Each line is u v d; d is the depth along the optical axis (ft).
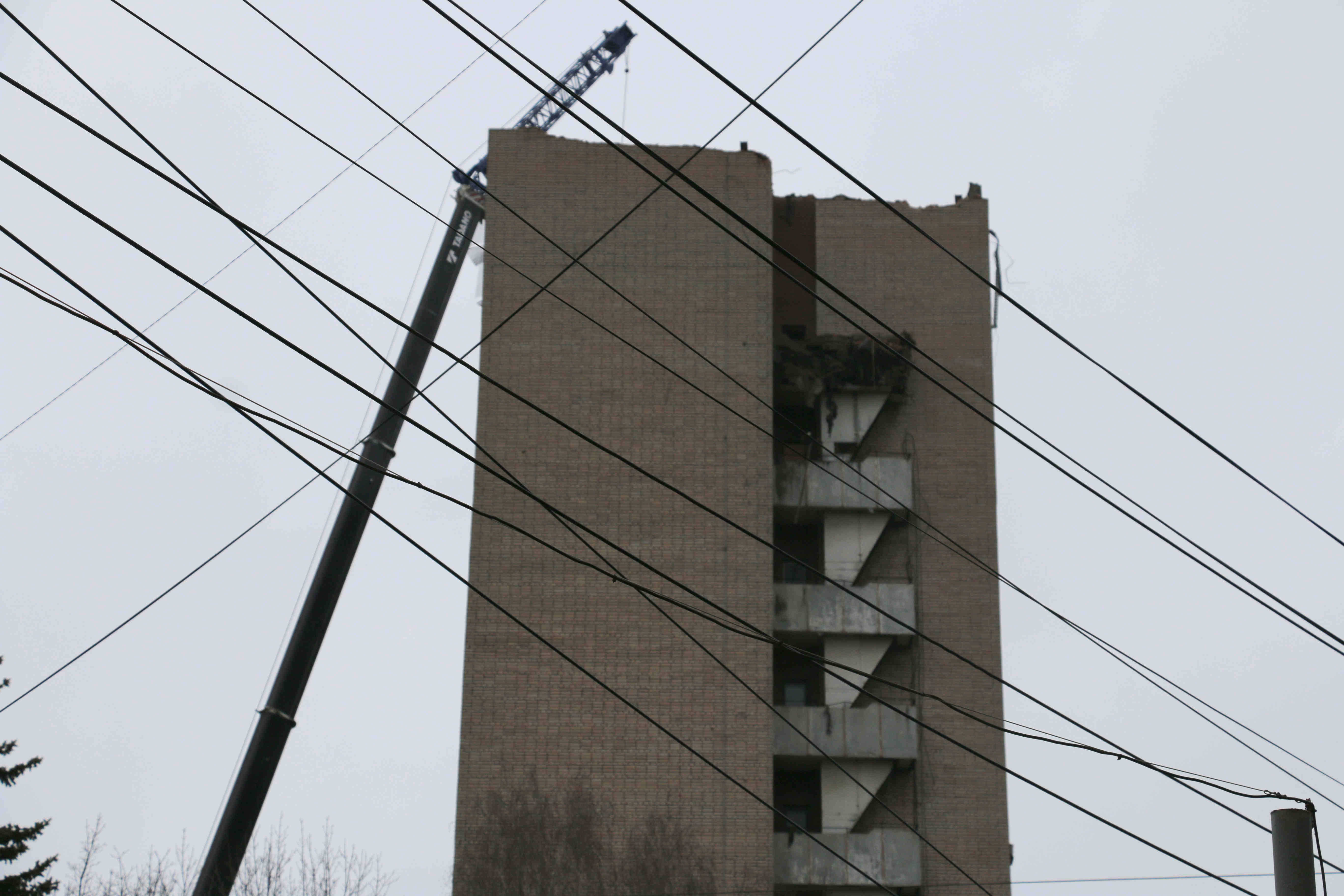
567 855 129.08
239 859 131.95
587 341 147.33
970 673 142.92
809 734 138.92
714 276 149.69
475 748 134.51
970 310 155.43
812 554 150.30
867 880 134.21
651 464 143.54
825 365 150.30
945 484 149.18
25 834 109.40
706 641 138.41
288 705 140.15
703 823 132.16
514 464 143.54
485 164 169.17
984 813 138.00
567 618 138.82
